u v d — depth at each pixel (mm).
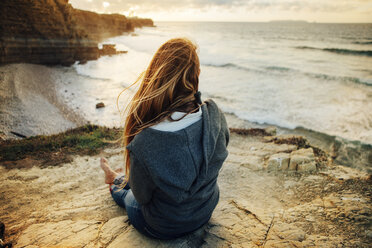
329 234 1953
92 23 50906
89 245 1842
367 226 2018
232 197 2920
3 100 10320
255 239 1842
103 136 6344
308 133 9211
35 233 2090
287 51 37188
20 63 18062
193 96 1182
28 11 18703
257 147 5469
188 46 1151
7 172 4176
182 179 1111
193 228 1571
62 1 21859
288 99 13445
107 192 2986
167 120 1128
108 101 12422
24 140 6418
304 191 3031
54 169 4320
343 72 20828
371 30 104812
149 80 1179
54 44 20219
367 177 3232
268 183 3314
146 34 73188
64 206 2748
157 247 1706
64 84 15195
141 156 1091
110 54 29047
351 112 11281
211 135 1185
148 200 1340
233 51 36812
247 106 12273
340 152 7707
